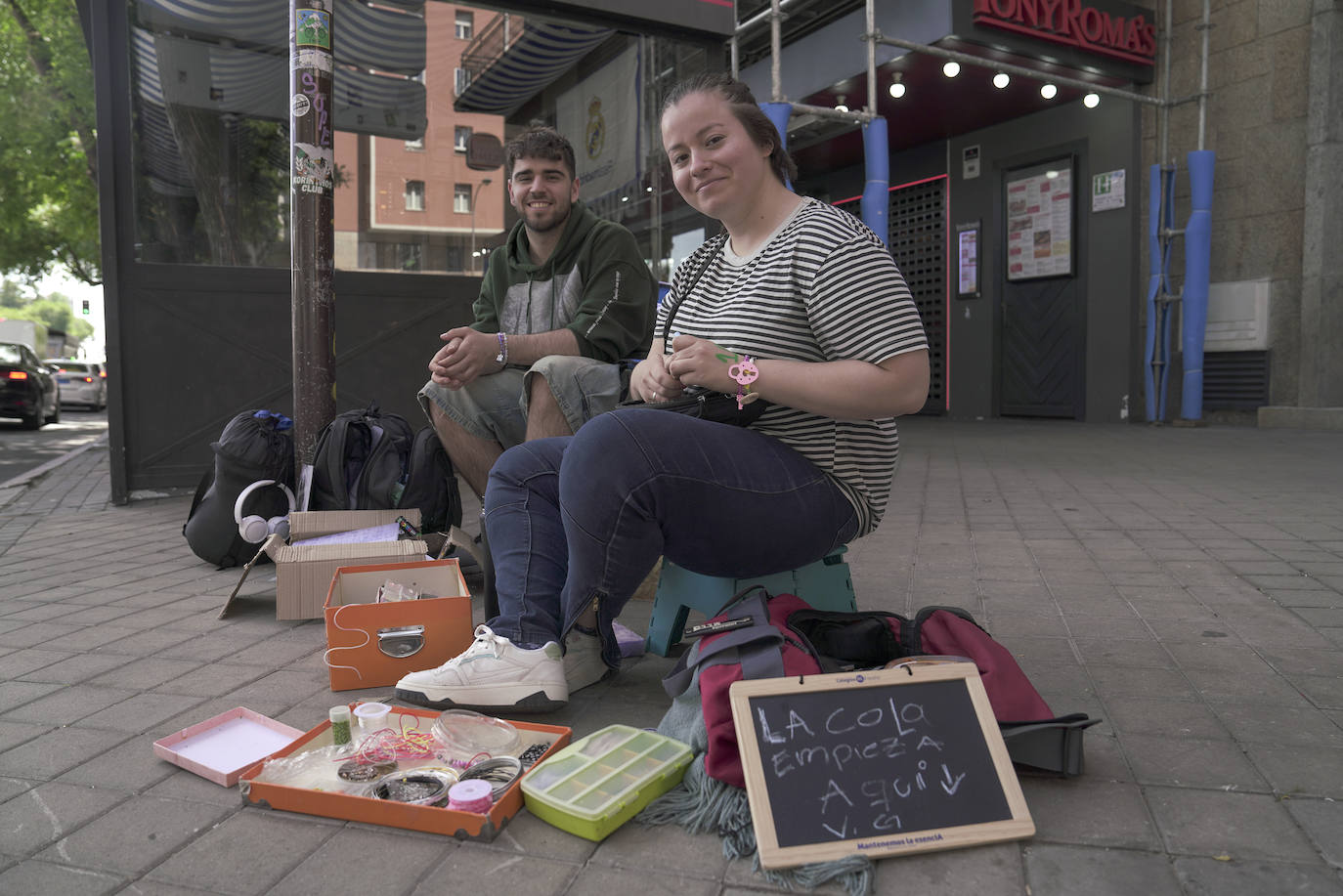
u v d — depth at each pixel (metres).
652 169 6.90
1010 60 9.78
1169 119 10.62
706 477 1.81
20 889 1.40
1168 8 10.42
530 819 1.61
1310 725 1.95
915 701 1.60
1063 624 2.75
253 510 3.60
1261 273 10.12
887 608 2.98
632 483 1.80
